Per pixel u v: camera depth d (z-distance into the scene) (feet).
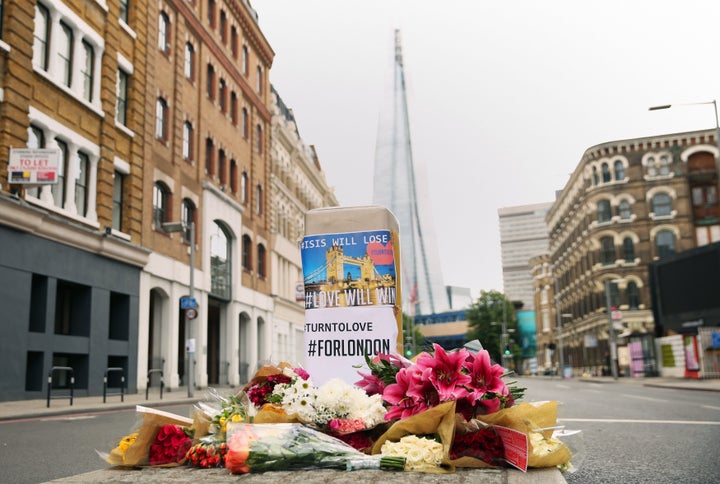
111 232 68.90
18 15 56.49
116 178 73.61
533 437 11.51
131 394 71.26
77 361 64.69
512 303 421.18
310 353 16.24
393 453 11.08
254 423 12.22
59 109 62.18
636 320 185.26
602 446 22.50
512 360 360.89
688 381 107.14
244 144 116.88
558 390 80.84
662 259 134.51
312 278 16.49
